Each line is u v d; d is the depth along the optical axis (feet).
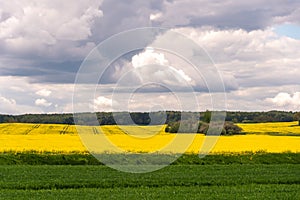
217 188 76.28
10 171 97.25
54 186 78.33
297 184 83.05
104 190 73.67
